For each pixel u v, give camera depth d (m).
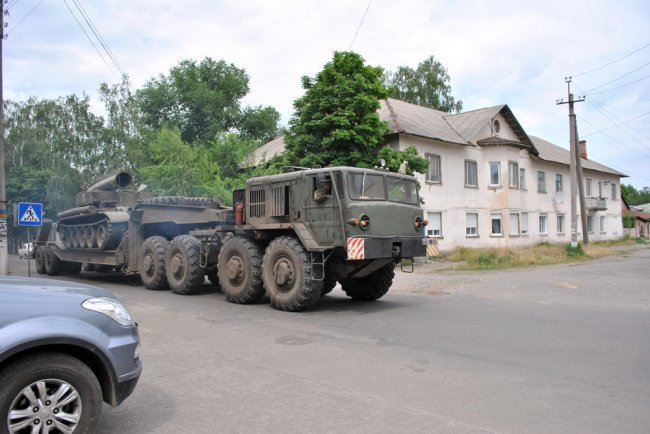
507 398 4.50
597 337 6.95
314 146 19.44
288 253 9.48
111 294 4.03
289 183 9.99
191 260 11.73
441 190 26.78
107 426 3.95
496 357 5.93
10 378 3.13
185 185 27.38
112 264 14.32
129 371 3.66
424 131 25.39
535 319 8.40
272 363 5.74
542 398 4.49
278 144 35.50
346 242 8.95
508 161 29.73
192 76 44.22
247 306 10.15
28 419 3.17
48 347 3.38
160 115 42.78
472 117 30.53
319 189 9.38
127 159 35.97
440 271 18.31
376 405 4.35
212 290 12.95
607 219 46.34
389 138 24.44
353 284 10.95
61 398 3.30
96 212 14.84
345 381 5.04
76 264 18.17
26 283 3.71
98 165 37.62
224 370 5.46
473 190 28.94
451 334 7.26
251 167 29.75
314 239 9.39
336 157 19.22
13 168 45.06
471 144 27.92
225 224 11.63
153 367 5.59
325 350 6.35
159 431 3.85
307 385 4.92
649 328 7.56
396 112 26.45
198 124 42.78
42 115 43.31
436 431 3.78
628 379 5.03
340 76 19.12
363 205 9.14
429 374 5.27
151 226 13.88
